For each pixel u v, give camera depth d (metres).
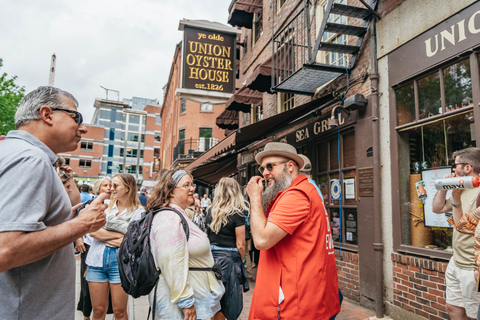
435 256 3.62
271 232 1.85
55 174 1.46
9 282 1.31
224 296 3.24
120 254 2.23
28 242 1.19
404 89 4.35
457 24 3.55
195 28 9.45
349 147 5.39
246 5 10.28
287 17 8.00
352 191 5.24
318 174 6.18
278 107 8.52
